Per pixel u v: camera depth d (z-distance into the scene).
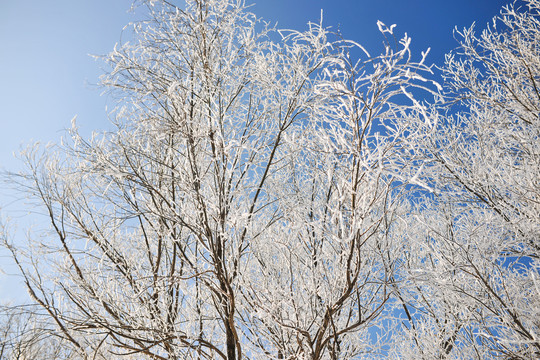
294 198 4.06
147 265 4.64
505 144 4.97
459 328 4.54
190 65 3.93
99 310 4.14
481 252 4.04
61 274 4.22
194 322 4.28
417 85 2.59
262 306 3.33
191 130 3.75
